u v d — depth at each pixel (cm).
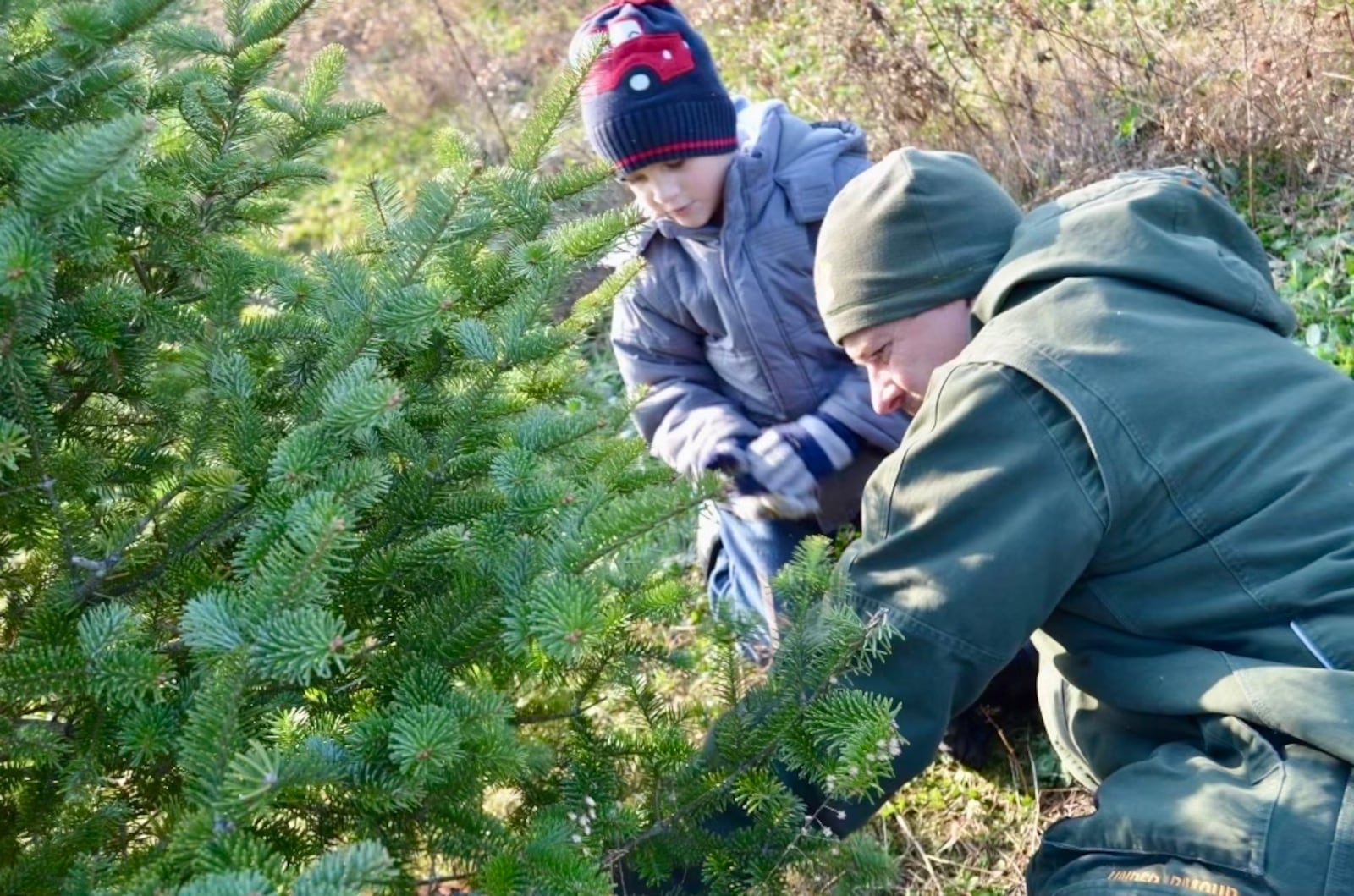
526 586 129
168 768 129
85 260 124
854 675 144
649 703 155
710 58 227
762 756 138
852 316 164
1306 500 138
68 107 141
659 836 139
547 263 157
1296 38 327
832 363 242
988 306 154
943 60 398
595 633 115
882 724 129
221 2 178
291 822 126
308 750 109
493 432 154
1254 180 332
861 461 234
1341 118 316
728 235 234
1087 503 139
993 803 217
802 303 237
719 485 137
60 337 135
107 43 136
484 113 529
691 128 219
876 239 160
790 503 221
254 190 161
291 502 125
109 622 113
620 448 176
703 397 248
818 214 233
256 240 183
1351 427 144
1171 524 139
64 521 123
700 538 267
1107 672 149
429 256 158
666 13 222
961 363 146
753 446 225
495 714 121
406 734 108
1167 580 142
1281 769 129
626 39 217
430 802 123
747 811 136
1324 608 135
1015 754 222
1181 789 136
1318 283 292
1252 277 154
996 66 385
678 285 246
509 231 170
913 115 371
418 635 130
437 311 140
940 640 141
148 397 145
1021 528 139
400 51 625
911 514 146
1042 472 140
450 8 625
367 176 185
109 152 111
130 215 141
